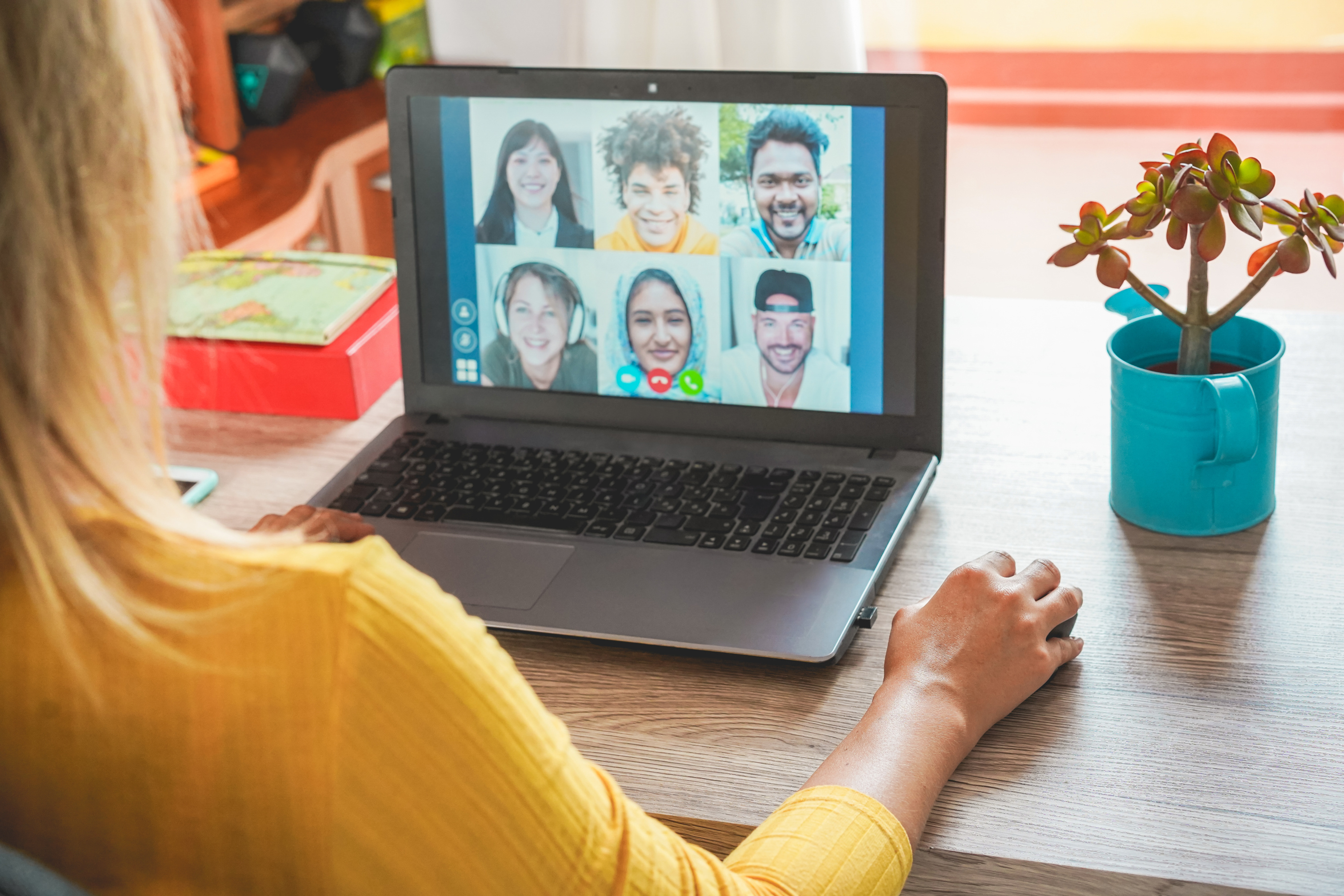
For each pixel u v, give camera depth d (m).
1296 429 1.02
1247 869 0.63
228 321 1.17
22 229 0.40
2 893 0.43
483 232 1.05
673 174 1.00
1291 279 2.56
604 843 0.49
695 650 0.80
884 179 0.95
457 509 0.96
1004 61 3.00
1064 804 0.68
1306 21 2.77
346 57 2.13
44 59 0.40
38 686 0.44
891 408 0.99
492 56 2.03
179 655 0.43
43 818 0.46
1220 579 0.85
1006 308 1.28
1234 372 0.92
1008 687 0.72
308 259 1.31
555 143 1.02
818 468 0.98
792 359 1.00
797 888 0.57
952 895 0.67
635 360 1.04
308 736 0.43
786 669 0.80
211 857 0.45
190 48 1.86
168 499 0.46
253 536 0.47
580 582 0.87
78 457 0.43
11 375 0.41
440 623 0.45
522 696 0.47
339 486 1.00
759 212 0.99
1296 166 2.68
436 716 0.44
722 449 1.02
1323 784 0.68
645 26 1.64
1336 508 0.92
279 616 0.43
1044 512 0.95
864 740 0.68
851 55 1.61
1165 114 2.95
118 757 0.44
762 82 0.96
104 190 0.42
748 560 0.88
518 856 0.45
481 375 1.09
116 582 0.43
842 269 0.98
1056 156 2.95
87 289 0.42
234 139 1.93
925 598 0.86
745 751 0.74
